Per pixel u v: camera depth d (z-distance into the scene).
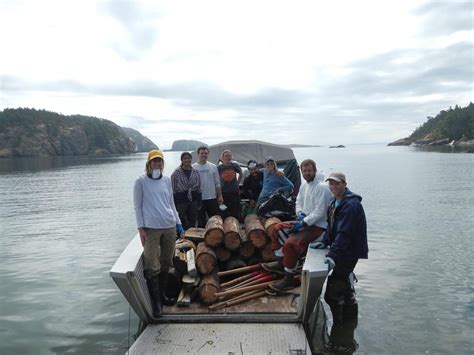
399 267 7.38
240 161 8.54
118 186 25.12
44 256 8.62
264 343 3.93
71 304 5.85
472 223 11.35
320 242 4.85
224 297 4.79
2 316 5.43
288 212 6.03
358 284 6.49
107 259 8.34
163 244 4.56
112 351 4.45
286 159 8.70
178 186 6.18
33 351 4.47
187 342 3.97
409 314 5.35
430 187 20.69
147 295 4.41
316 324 5.05
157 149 4.46
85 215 14.12
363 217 4.38
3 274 7.35
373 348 4.47
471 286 6.39
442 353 4.36
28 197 19.53
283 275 5.22
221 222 5.71
